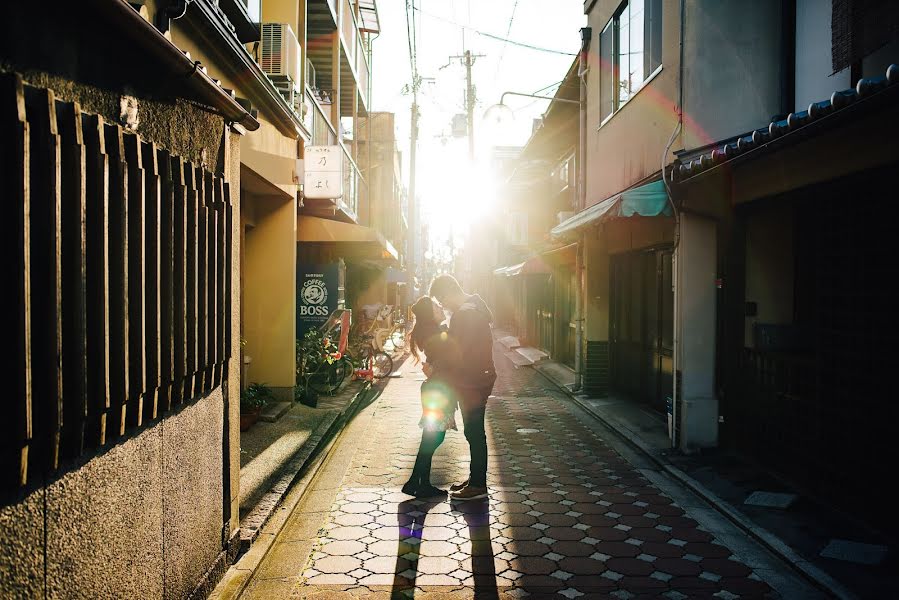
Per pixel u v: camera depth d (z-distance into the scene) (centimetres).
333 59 1454
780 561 459
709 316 752
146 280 295
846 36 511
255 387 941
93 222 248
